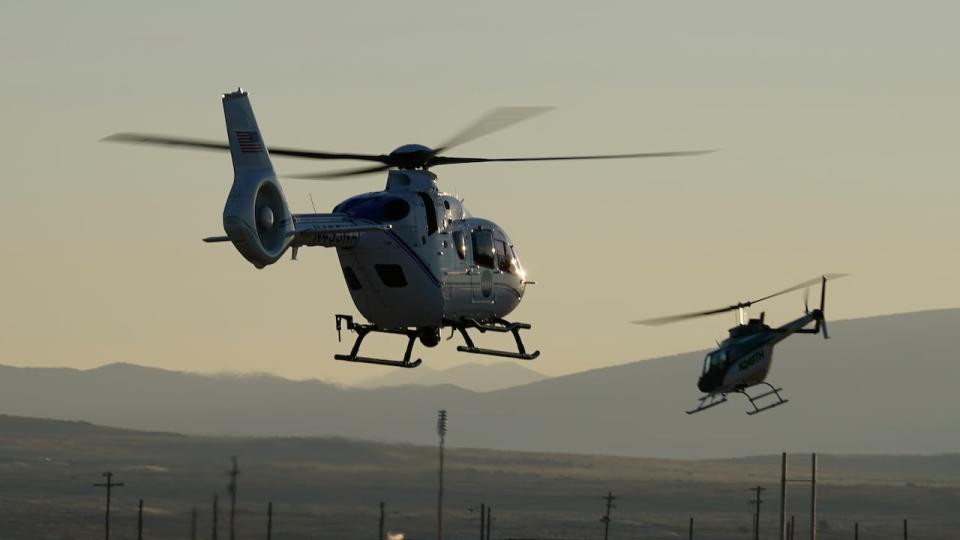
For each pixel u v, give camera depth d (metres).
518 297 187.75
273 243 157.12
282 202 157.75
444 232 174.88
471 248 179.12
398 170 174.62
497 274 182.75
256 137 156.75
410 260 171.62
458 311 177.62
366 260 171.62
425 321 174.62
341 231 165.75
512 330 187.50
